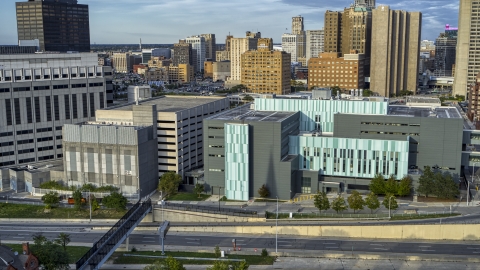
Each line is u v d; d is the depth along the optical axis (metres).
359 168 191.50
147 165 194.88
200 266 125.12
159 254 134.00
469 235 144.75
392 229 146.75
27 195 196.00
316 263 127.69
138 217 147.38
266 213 161.75
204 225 157.00
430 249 136.88
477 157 192.12
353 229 148.12
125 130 187.62
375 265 126.19
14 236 149.75
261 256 131.75
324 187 191.88
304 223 155.25
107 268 124.50
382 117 193.50
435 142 188.00
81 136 193.75
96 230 155.62
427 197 182.38
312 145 194.62
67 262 114.62
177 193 195.00
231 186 186.88
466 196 182.25
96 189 187.62
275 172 184.38
